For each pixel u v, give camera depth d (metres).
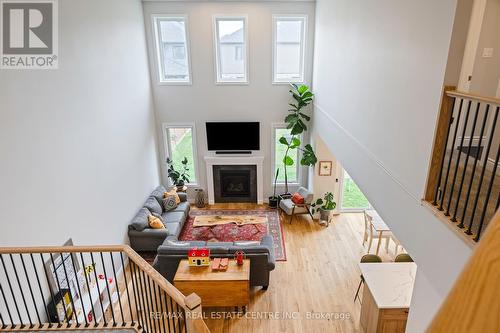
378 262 5.39
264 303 5.58
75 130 4.91
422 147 2.90
